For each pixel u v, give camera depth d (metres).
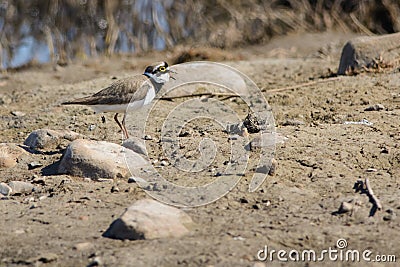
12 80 27.53
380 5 36.56
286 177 13.61
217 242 10.68
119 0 37.00
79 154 14.27
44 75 28.61
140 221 10.98
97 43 37.38
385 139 15.57
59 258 10.32
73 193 13.20
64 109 20.38
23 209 12.58
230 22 36.88
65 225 11.60
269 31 36.47
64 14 37.25
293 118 18.06
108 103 15.75
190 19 37.62
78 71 29.14
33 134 16.39
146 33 37.22
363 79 21.34
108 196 12.97
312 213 11.95
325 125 16.97
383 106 18.44
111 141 16.58
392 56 22.17
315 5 37.72
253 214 11.95
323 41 33.56
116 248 10.53
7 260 10.35
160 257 10.16
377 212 11.84
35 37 37.19
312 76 23.25
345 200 12.35
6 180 14.36
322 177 13.53
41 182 13.98
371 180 13.33
